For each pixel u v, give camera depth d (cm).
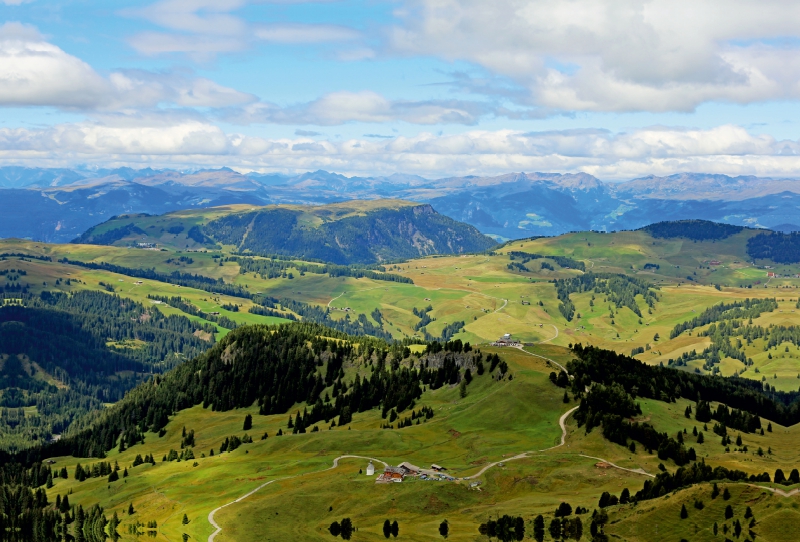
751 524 19050
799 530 18525
